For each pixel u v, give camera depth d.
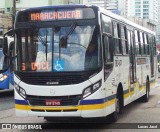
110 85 11.17
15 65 10.78
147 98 18.50
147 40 18.97
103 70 10.40
